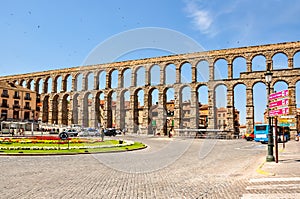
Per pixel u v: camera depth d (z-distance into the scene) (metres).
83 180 11.55
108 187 10.22
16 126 74.81
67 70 91.88
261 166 15.73
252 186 10.38
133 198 8.61
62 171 13.93
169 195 9.02
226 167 16.14
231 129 68.12
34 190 9.52
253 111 67.94
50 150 24.97
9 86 88.62
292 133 61.47
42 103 97.38
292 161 18.08
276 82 66.38
